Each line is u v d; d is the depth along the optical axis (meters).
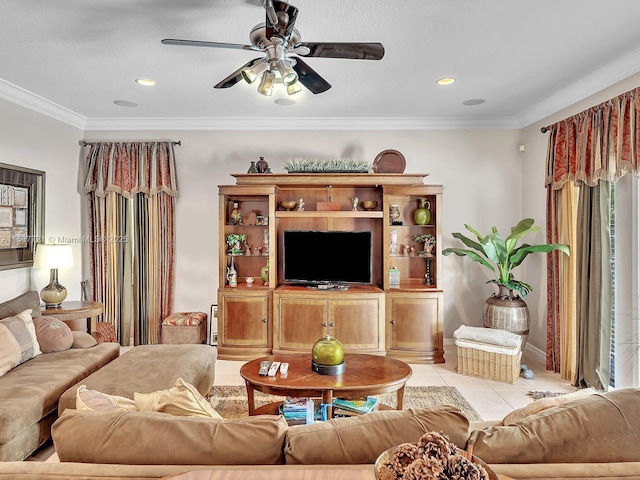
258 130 4.96
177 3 2.35
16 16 2.49
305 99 4.13
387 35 2.75
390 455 1.00
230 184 4.98
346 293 4.38
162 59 3.14
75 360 3.10
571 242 3.81
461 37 2.78
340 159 4.85
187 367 2.97
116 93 3.95
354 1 2.34
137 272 4.92
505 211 4.91
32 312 3.51
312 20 2.55
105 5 2.38
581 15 2.50
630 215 3.21
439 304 4.40
